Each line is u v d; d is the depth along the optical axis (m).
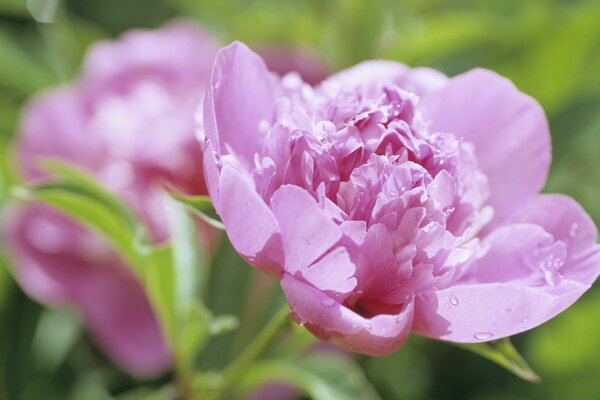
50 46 1.04
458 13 0.96
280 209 0.67
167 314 0.82
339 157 0.70
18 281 0.95
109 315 0.95
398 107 0.71
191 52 1.01
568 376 0.93
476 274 0.72
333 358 0.88
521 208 0.74
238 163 0.71
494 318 0.68
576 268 0.72
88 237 0.95
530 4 1.01
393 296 0.70
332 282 0.68
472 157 0.72
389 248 0.69
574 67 0.98
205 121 0.69
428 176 0.70
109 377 0.95
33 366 0.94
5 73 1.03
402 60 0.98
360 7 0.97
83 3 1.07
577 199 0.97
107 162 0.96
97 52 1.01
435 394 0.93
